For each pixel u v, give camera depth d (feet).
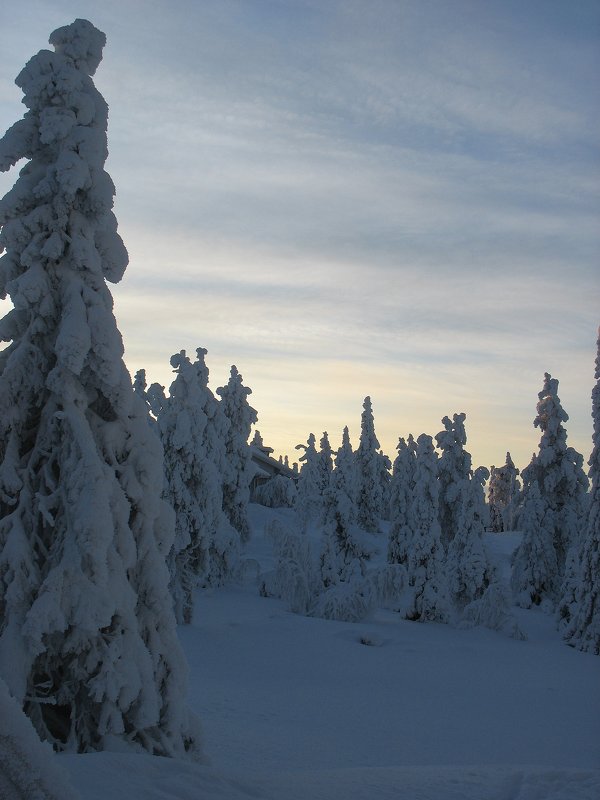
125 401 30.66
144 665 28.09
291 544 115.44
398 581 109.19
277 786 23.41
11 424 30.07
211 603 109.60
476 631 107.55
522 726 59.00
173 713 28.99
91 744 27.32
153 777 21.13
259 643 87.20
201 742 30.22
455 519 136.87
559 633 112.16
